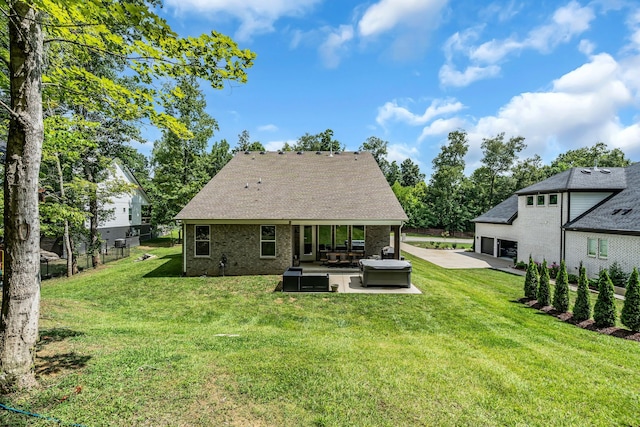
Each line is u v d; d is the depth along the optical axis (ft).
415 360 18.78
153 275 47.93
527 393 15.25
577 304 30.78
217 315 31.27
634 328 26.66
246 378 15.05
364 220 47.62
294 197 52.70
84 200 58.08
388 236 57.36
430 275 51.31
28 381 13.25
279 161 64.64
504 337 25.00
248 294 37.83
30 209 13.48
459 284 46.57
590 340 25.13
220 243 48.42
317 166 63.26
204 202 50.57
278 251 48.91
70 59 19.84
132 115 19.08
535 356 20.62
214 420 11.51
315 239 57.52
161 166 105.29
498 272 64.54
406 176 235.61
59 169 51.31
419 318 30.19
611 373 18.24
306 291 38.86
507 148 165.89
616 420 13.37
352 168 62.85
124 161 72.54
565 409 13.99
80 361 16.42
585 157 164.25
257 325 28.43
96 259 63.62
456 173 159.02
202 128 101.45
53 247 77.46
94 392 13.03
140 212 110.73
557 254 62.90
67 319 26.78
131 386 13.66
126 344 19.86
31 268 13.56
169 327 26.61
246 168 61.57
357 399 13.69
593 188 59.00
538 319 30.83
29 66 13.29
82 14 11.84
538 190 66.74
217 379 14.79
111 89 16.99
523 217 73.15
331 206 50.47
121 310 32.50
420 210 165.78
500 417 13.05
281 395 13.67
